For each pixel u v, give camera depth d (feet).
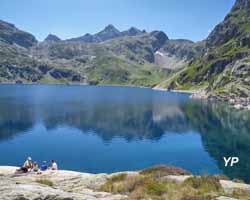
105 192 81.76
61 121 432.25
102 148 292.61
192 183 85.15
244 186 88.94
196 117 488.85
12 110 530.27
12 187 58.75
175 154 275.18
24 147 288.30
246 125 412.77
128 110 569.23
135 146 303.27
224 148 295.69
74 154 268.00
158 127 407.23
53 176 108.78
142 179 86.84
